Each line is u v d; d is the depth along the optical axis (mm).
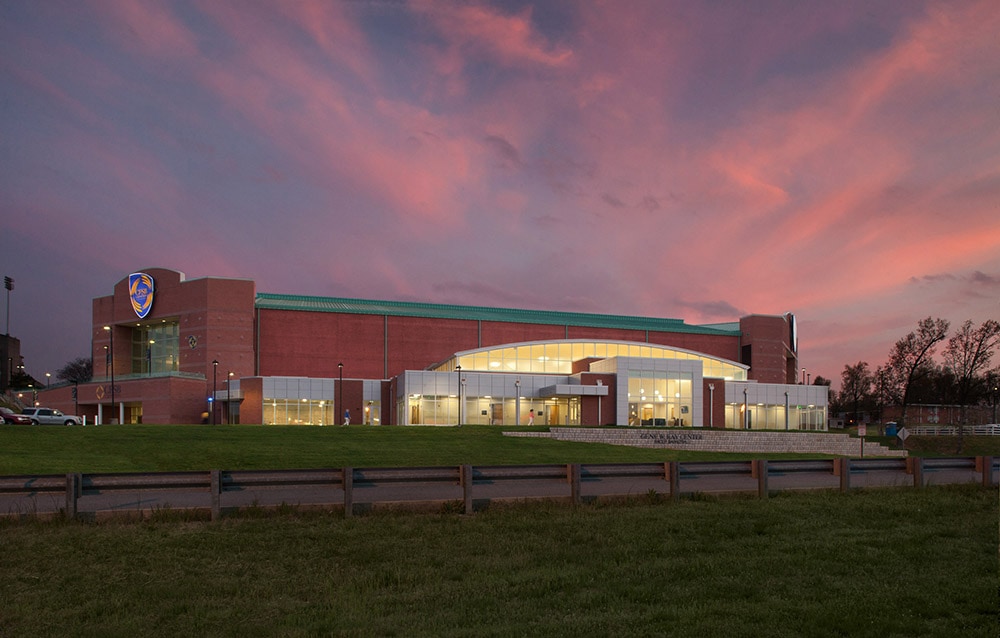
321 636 8641
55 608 9961
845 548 13008
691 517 16031
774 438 65062
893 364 109125
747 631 8375
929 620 8898
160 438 42250
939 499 18797
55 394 101062
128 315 101812
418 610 9656
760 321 119875
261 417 83500
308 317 98188
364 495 19359
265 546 13281
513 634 8414
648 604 9805
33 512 15531
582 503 17672
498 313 114812
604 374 81000
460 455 39000
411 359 102125
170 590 10641
